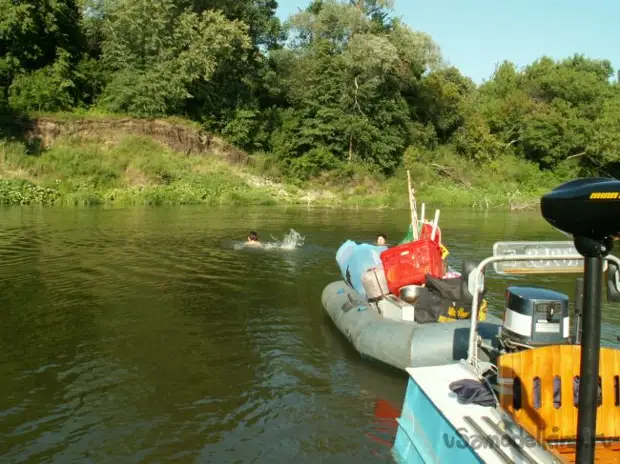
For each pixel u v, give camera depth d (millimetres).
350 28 42625
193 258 13102
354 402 5719
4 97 32469
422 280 7230
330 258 13508
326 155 38312
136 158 32125
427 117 46906
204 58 36000
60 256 12953
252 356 6891
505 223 23953
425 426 4156
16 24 32656
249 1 42000
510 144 49625
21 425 5141
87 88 36156
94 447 4812
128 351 6977
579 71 57031
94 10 36531
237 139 37844
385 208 31266
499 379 3730
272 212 25984
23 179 27375
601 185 2309
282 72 43000
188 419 5316
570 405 3771
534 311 4383
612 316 8727
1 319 8148
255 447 4859
